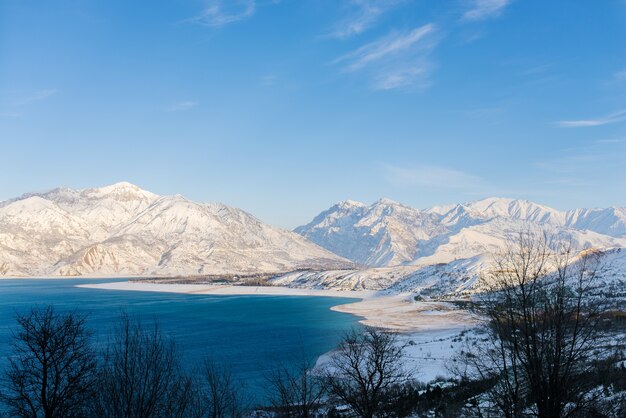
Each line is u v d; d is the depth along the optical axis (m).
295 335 94.31
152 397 21.72
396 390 38.53
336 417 32.88
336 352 66.50
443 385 39.56
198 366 58.97
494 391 22.44
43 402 22.02
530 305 19.48
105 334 74.56
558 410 18.08
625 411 20.44
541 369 18.55
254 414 36.84
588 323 22.48
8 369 35.97
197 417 24.84
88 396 22.33
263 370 59.81
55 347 23.14
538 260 22.53
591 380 22.39
